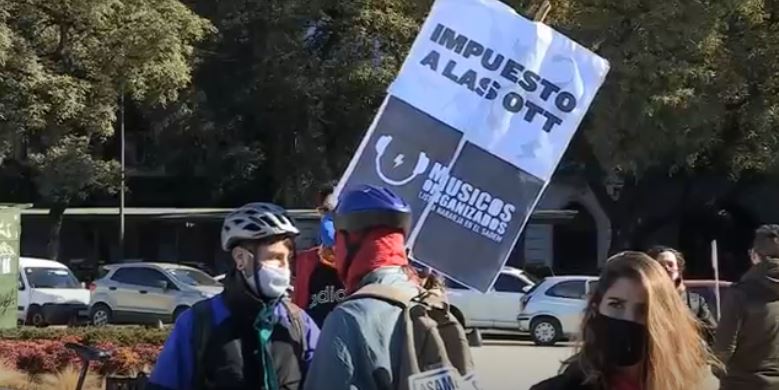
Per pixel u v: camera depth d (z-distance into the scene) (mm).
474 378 3254
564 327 25391
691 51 27766
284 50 36375
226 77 38156
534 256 39781
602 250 39500
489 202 4801
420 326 3176
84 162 30156
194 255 43031
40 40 28078
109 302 28969
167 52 28234
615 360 3340
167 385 4090
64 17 27719
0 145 28375
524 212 4789
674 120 27812
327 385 3119
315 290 5398
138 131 40000
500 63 4812
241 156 38031
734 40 28984
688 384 3336
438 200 4809
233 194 43062
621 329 3330
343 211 3357
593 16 27828
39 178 31156
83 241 43812
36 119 27250
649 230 34938
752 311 6246
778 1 29031
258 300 4090
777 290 6270
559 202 39469
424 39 4859
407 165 4824
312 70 36062
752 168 31656
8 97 27250
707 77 27797
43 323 28359
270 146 39031
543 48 4816
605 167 29703
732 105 29688
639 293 3328
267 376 4047
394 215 3330
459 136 4809
